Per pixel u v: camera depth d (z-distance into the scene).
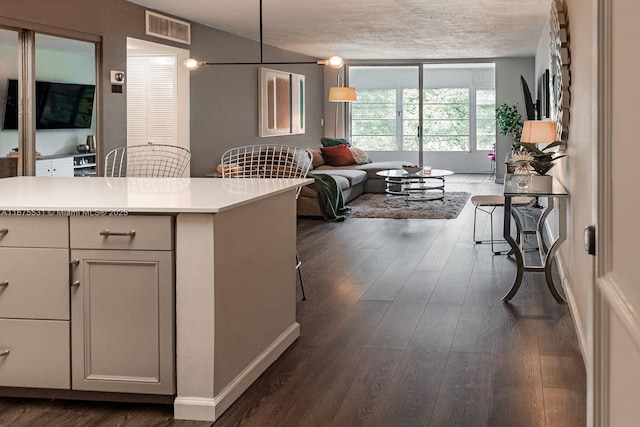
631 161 1.12
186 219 3.00
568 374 3.49
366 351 3.88
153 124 9.27
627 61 1.15
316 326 4.37
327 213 9.21
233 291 3.23
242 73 10.88
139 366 3.08
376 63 14.89
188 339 3.03
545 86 9.17
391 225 8.72
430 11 8.45
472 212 9.80
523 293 5.21
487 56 14.23
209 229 2.99
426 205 10.48
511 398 3.19
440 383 3.38
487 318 4.52
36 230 3.08
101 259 3.05
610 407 1.37
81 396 3.20
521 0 7.74
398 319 4.51
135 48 8.48
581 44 4.34
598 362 1.45
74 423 2.99
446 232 8.12
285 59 12.71
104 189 3.75
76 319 3.10
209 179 4.41
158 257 3.02
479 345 3.97
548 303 4.91
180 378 3.05
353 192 11.38
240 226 3.30
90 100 7.35
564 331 4.23
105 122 7.54
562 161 6.14
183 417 3.04
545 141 6.55
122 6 7.73
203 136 9.69
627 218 1.15
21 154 6.55
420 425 2.92
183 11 8.46
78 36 7.07
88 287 3.08
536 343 4.00
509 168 7.59
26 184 4.09
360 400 3.19
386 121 16.91
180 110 9.20
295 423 2.96
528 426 2.89
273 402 3.19
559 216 4.90
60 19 6.80
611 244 1.32
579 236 4.26
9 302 3.14
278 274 3.85
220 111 10.18
